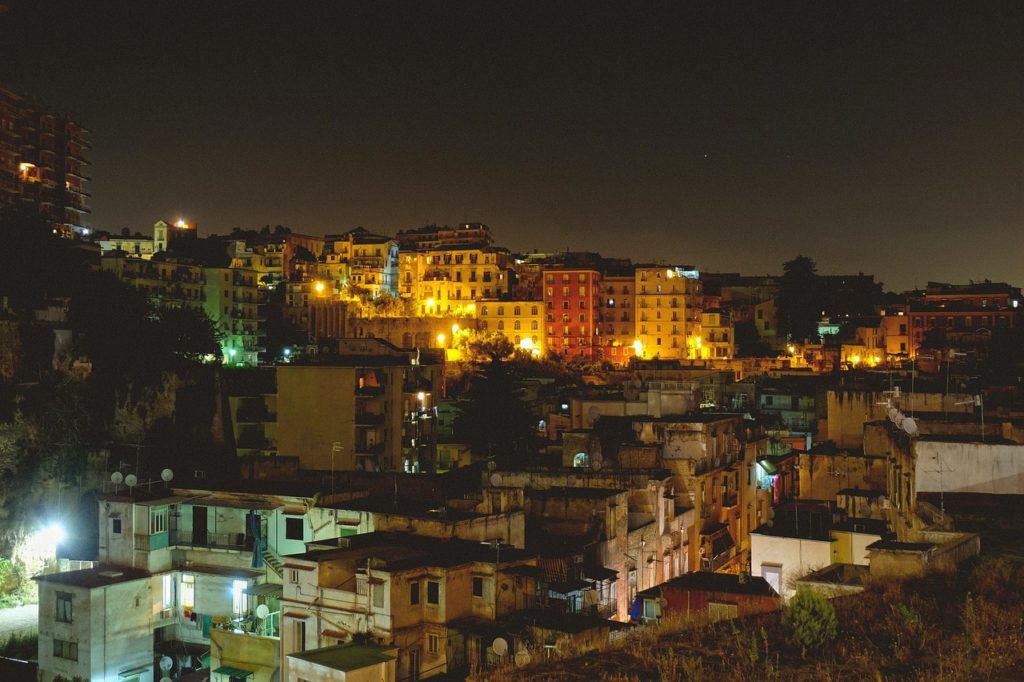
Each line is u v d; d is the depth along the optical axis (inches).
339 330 6801.2
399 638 1615.4
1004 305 6658.5
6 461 2970.0
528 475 2480.3
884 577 1143.6
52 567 2908.5
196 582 2201.0
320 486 2347.4
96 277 4463.6
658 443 2785.4
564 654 1040.8
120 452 3299.7
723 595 1598.2
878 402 2942.9
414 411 4008.4
